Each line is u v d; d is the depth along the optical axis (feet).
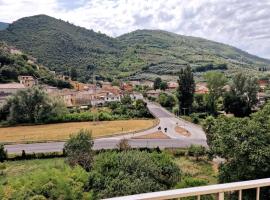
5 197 87.61
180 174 88.43
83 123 250.78
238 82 249.34
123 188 74.59
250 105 247.91
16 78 377.91
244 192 56.24
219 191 11.71
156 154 91.97
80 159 121.49
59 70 574.15
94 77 559.38
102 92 389.60
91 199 80.23
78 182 91.50
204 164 136.05
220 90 273.33
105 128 230.27
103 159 86.58
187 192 11.08
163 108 350.23
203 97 285.23
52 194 87.61
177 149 161.68
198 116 263.08
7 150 166.20
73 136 127.24
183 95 281.74
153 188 75.05
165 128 222.48
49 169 109.91
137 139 194.90
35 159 151.53
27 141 189.16
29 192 88.12
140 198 10.19
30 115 244.01
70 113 265.95
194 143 181.16
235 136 75.82
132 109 292.20
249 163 72.38
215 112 269.85
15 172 128.88
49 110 248.11
